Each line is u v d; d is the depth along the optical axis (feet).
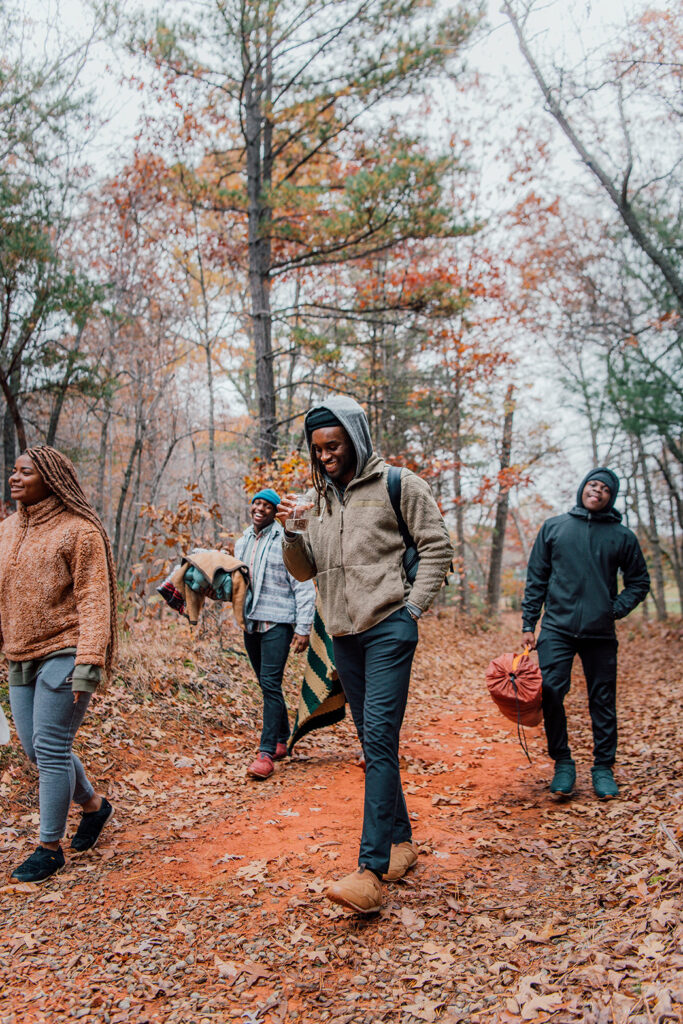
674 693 27.22
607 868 10.28
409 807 13.96
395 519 10.08
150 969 8.10
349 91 39.81
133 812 13.46
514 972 7.52
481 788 15.23
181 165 42.63
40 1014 7.23
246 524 32.07
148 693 18.84
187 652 21.95
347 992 7.53
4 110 29.04
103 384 39.01
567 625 14.35
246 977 7.89
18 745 14.24
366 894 8.81
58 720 10.69
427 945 8.31
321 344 43.01
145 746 16.49
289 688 22.52
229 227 50.34
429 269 52.49
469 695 28.53
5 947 8.60
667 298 40.63
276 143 45.75
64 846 11.87
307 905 9.63
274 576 16.31
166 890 10.22
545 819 12.97
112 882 10.50
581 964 7.32
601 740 14.44
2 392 32.86
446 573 9.99
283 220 41.42
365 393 53.72
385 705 9.61
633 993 6.48
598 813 12.97
